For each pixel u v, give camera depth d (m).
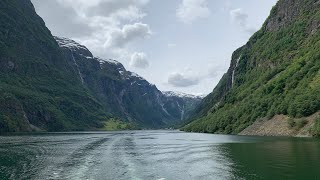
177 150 97.81
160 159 76.88
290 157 72.88
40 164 69.19
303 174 54.50
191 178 54.00
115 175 56.97
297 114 155.62
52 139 162.00
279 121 166.25
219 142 125.31
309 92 162.25
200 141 136.00
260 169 59.88
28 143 129.88
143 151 96.00
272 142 113.06
